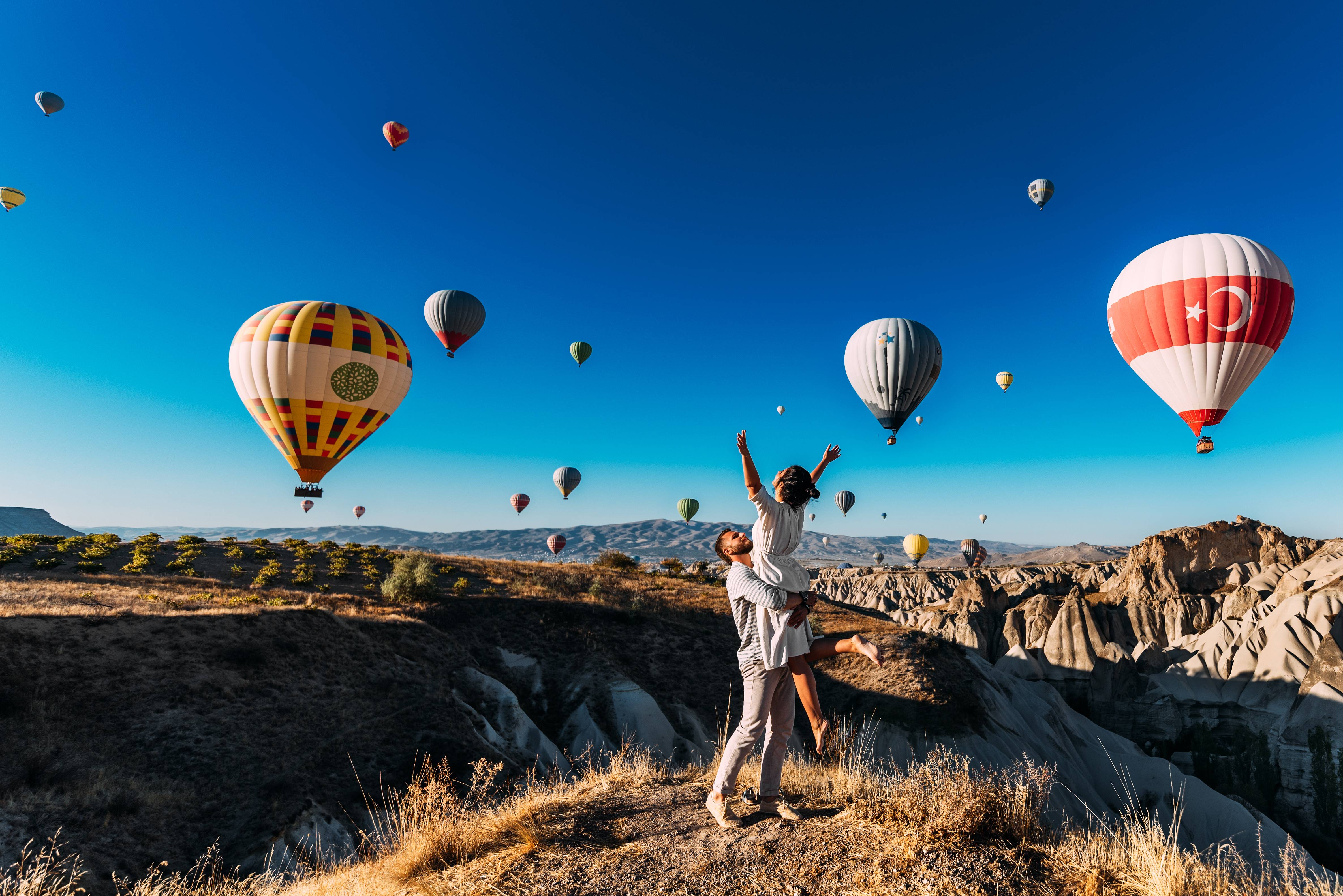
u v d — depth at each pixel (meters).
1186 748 70.62
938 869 3.85
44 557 45.69
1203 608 96.50
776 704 4.77
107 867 14.95
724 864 4.16
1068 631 96.88
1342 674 64.75
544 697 36.00
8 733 18.28
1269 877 3.59
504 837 5.04
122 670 22.38
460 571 53.59
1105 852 4.06
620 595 51.75
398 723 25.27
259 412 31.89
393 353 33.03
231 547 57.19
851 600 183.50
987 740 35.56
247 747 20.86
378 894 4.53
